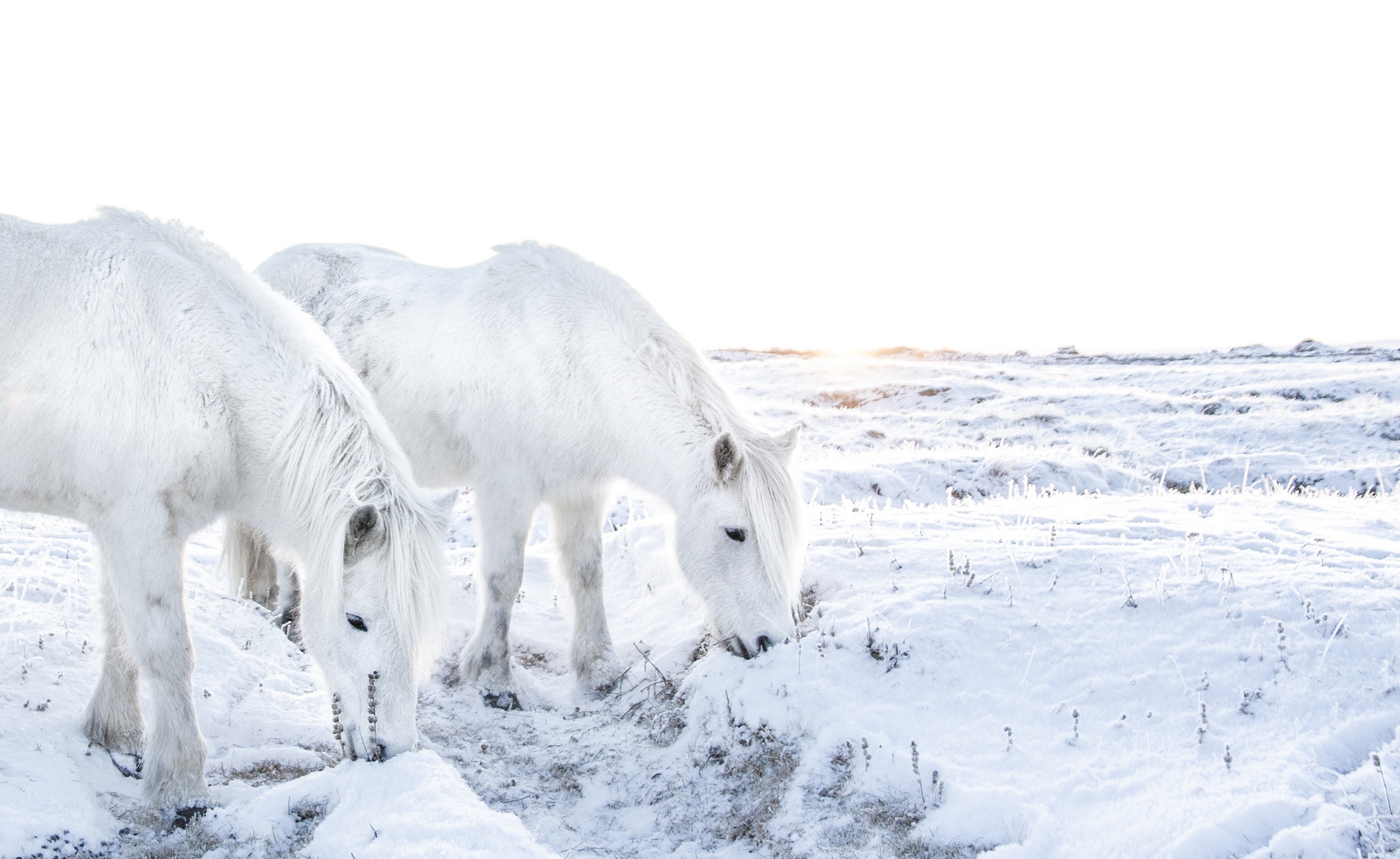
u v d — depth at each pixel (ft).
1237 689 12.85
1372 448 52.95
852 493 37.42
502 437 18.65
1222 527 19.42
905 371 112.16
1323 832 9.77
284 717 15.60
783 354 173.06
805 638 15.93
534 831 13.61
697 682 16.20
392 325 20.24
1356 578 15.15
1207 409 72.74
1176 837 10.30
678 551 17.33
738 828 13.34
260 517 13.83
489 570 18.52
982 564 17.57
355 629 12.26
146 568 12.33
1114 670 13.91
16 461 12.42
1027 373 113.29
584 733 16.79
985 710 13.79
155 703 12.48
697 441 17.21
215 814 12.16
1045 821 11.23
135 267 12.93
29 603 16.60
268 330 13.56
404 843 10.42
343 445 12.89
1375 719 11.66
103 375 12.32
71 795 11.98
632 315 18.35
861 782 12.96
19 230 12.87
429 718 16.89
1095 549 17.65
